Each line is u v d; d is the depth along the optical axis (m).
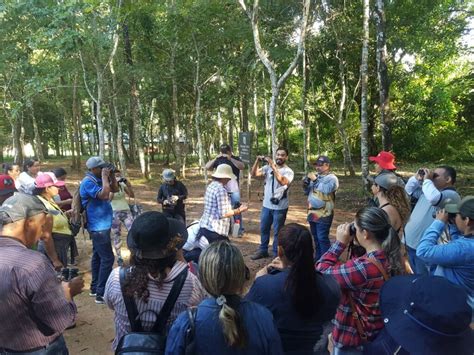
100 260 5.86
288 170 7.14
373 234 2.79
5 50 16.44
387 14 15.71
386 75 11.45
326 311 2.38
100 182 5.48
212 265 2.01
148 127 30.12
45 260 2.60
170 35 15.95
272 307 2.38
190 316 2.00
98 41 13.90
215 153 38.41
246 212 11.63
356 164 25.44
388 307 2.06
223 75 18.12
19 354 2.53
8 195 5.46
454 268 3.02
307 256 2.35
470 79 18.41
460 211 3.07
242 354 1.92
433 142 25.34
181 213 7.66
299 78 20.25
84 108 35.56
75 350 4.54
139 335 2.25
